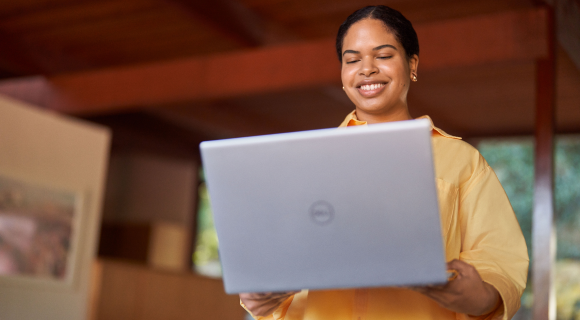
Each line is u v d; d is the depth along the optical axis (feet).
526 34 12.28
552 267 11.12
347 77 3.93
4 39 16.97
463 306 3.01
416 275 2.73
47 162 14.52
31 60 17.56
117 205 27.84
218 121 22.29
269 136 2.82
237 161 2.85
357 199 2.74
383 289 3.49
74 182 15.24
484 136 22.08
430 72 13.29
